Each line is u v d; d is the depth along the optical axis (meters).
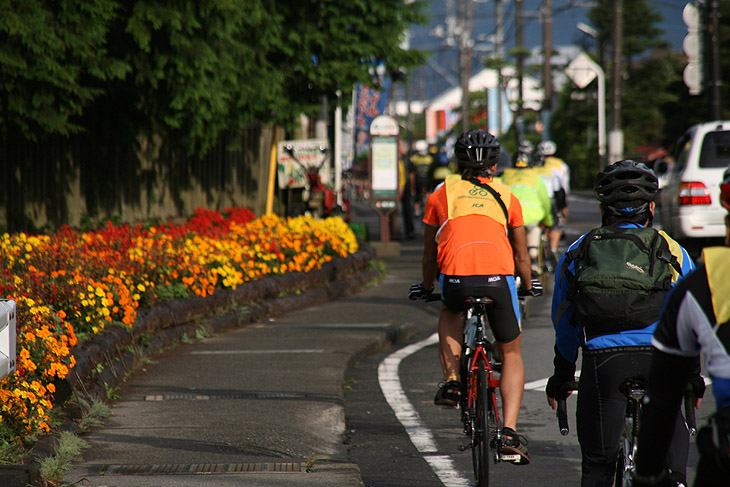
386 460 18.50
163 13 32.69
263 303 35.75
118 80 35.34
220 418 20.62
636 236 12.63
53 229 38.00
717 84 79.50
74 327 23.33
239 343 29.72
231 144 48.09
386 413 22.41
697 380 12.02
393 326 33.19
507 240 16.23
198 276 31.62
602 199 13.03
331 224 48.25
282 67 50.34
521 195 34.22
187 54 34.56
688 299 8.40
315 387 23.75
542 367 27.23
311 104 51.72
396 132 64.06
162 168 49.62
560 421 13.37
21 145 37.09
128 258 29.97
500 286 15.88
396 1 52.69
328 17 51.59
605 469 12.61
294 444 18.89
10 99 30.61
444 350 16.70
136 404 21.78
